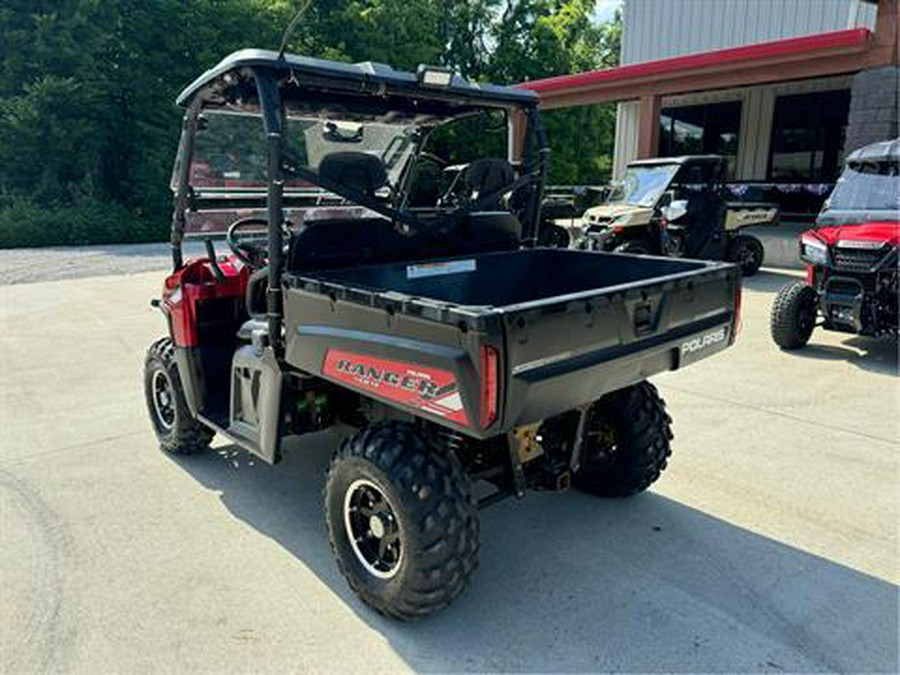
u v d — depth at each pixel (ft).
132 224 65.92
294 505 10.63
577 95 41.81
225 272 11.55
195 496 10.89
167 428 12.60
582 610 7.99
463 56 98.12
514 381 6.34
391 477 7.28
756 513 10.19
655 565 8.91
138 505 10.58
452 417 6.46
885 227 17.19
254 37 78.02
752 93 49.88
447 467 7.42
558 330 6.75
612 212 30.63
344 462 7.81
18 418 14.44
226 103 10.15
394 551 7.70
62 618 7.82
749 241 33.47
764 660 7.14
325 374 7.86
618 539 9.55
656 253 30.25
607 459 10.55
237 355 9.94
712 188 31.91
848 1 39.55
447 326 6.36
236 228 11.37
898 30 29.19
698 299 8.68
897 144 19.35
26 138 65.05
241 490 11.12
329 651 7.32
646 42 49.83
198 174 11.16
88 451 12.68
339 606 8.11
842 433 13.17
